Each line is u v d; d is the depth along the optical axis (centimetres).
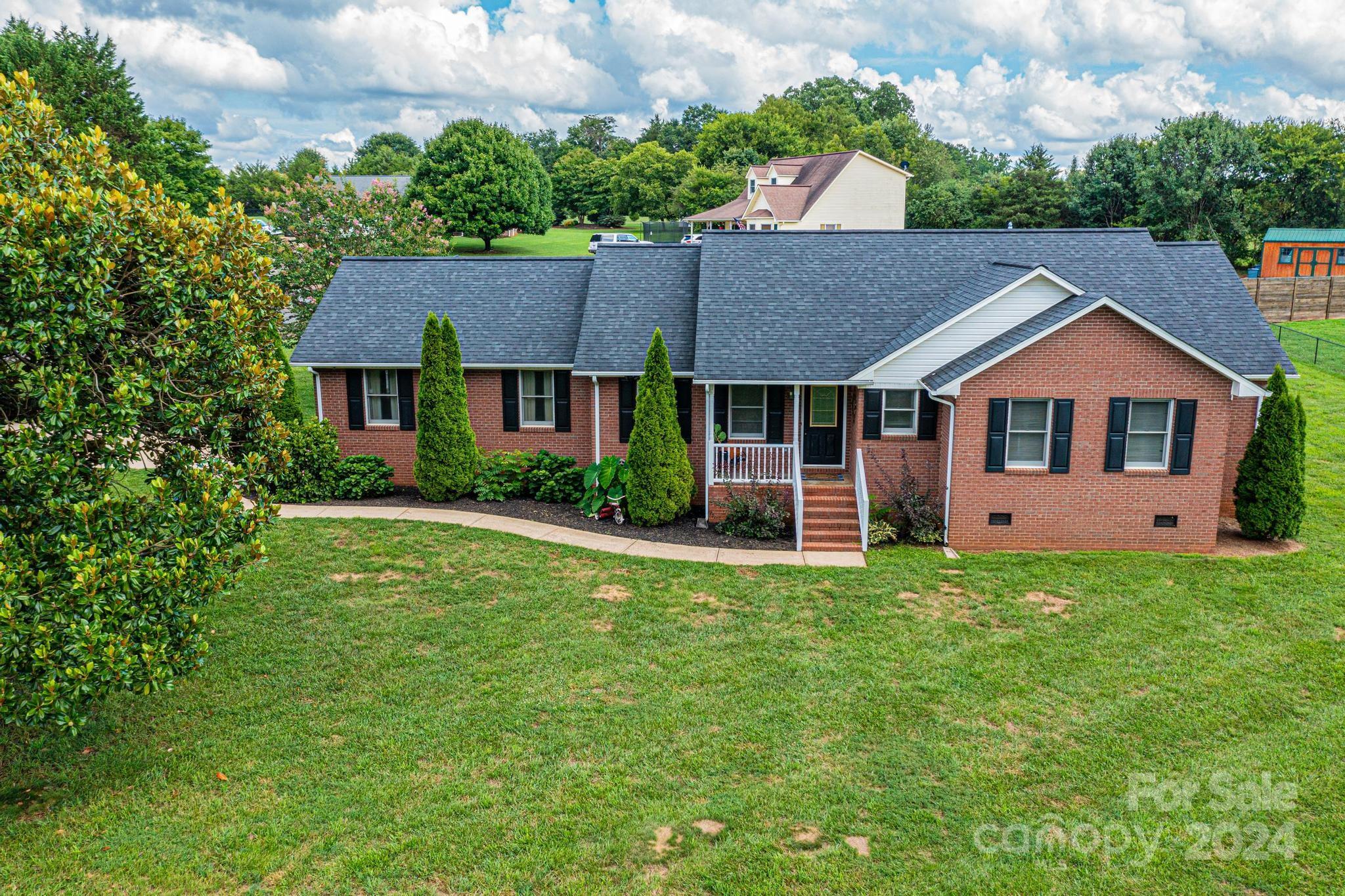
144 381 1059
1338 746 1175
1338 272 5197
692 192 8738
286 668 1368
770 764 1134
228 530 1173
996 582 1730
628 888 915
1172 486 1883
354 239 3338
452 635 1484
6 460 945
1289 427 1903
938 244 2406
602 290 2408
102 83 4600
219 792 1070
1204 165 6038
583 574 1759
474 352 2305
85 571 960
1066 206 6812
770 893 909
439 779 1097
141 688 1047
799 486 1981
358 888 912
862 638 1491
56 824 1010
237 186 9350
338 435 2391
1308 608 1594
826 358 2100
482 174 7331
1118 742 1189
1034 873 946
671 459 2066
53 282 977
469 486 2241
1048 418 1881
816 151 11019
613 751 1159
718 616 1577
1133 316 1803
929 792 1081
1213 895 919
